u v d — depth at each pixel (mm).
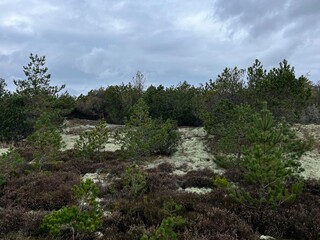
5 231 7535
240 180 12734
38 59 26984
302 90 21156
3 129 25406
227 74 25172
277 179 9266
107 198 10633
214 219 8078
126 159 17156
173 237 6422
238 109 16344
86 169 15336
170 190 11039
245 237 7336
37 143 15602
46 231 7457
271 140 10141
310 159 17094
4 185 12117
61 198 10266
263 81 21641
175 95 30578
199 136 23469
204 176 13477
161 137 18000
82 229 6941
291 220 8234
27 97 27047
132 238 7168
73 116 36844
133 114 17672
